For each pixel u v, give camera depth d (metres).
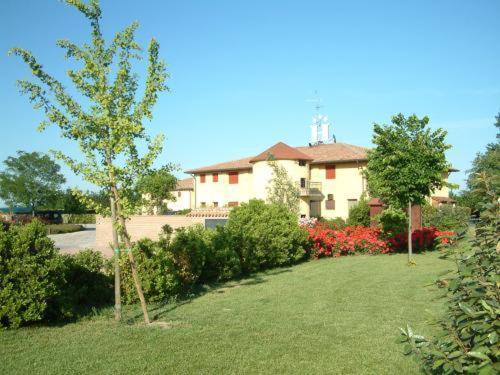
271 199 36.44
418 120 14.38
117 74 6.87
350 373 4.94
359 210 29.78
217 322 7.08
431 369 3.05
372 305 8.23
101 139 6.78
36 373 4.91
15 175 54.75
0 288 6.46
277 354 5.53
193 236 10.48
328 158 39.59
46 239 6.92
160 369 5.05
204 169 46.19
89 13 6.72
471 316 2.73
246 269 12.62
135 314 7.66
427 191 14.54
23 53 6.37
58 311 7.01
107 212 7.17
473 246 3.16
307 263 14.95
